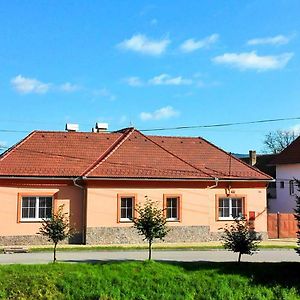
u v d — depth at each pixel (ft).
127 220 105.70
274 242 112.37
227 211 115.55
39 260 76.38
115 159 109.91
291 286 64.75
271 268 68.69
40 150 109.40
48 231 70.03
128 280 63.00
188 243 107.14
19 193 101.30
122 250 94.22
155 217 72.18
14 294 58.75
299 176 157.48
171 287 62.80
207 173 114.32
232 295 62.85
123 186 106.22
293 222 124.47
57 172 104.53
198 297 62.39
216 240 112.16
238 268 68.18
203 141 128.06
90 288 61.00
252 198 117.19
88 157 111.04
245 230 72.02
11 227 100.22
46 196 103.14
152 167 110.32
